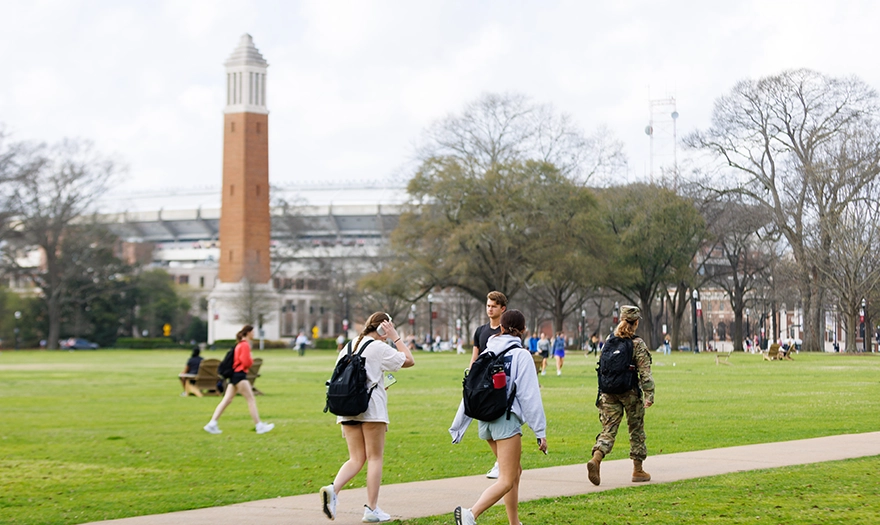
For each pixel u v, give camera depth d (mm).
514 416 8375
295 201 125312
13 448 15078
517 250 68125
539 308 96688
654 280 73062
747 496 9820
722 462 12344
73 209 103438
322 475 12141
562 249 66812
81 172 101438
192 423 19359
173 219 177125
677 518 8781
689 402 22484
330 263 117188
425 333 132125
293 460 13555
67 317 111812
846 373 36656
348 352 9555
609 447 10789
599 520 8789
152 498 10492
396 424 18516
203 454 14242
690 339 110312
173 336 125625
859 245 60719
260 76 101750
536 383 8438
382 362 9453
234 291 99375
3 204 88750
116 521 9172
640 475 11000
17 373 44438
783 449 13516
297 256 123562
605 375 10820
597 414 20031
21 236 98125
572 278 69625
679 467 12016
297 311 152125
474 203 67062
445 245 67688
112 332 115250
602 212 71438
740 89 66312
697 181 73188
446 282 71438
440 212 69125
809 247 65875
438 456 13766
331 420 19828
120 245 123938
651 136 105875
